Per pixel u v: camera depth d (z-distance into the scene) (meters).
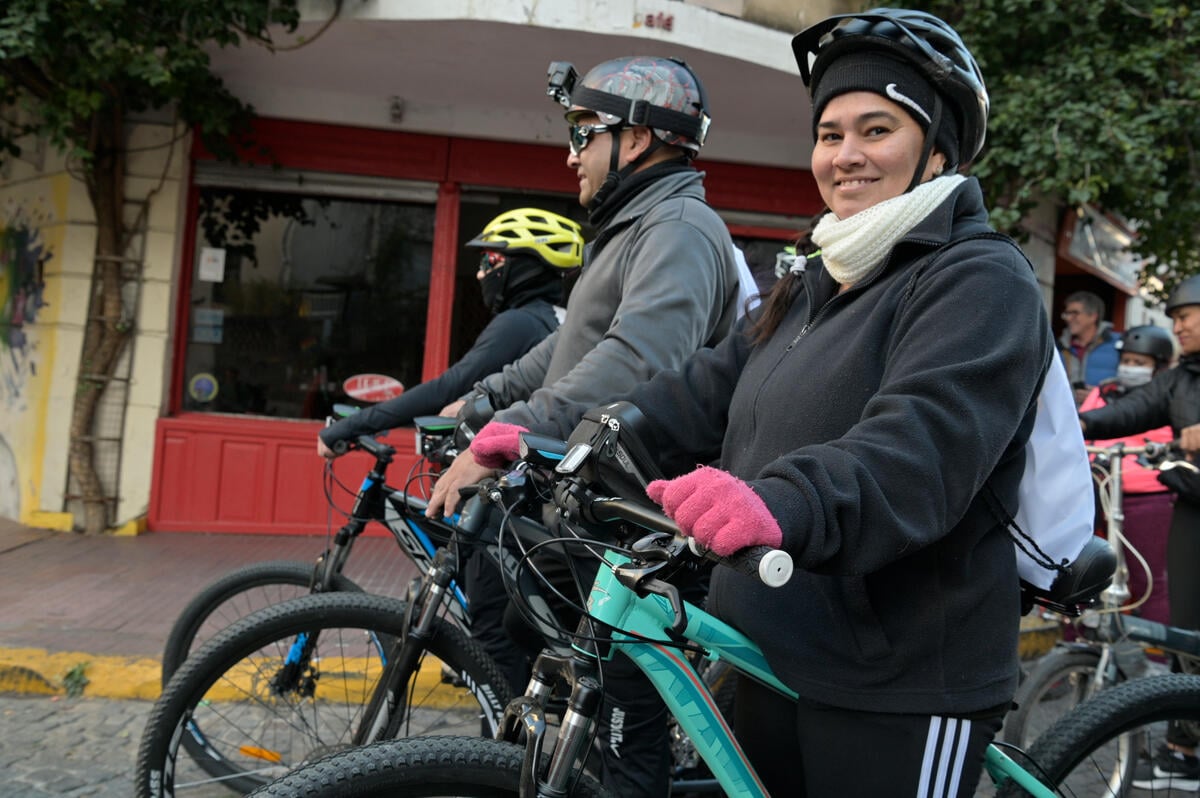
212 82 6.25
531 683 1.48
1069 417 1.50
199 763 2.33
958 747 1.39
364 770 1.34
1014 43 6.23
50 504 6.48
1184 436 3.07
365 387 6.96
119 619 4.50
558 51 5.89
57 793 2.84
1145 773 1.98
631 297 2.22
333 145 6.82
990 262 1.33
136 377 6.57
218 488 6.65
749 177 7.15
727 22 5.77
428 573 2.18
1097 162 5.76
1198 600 3.34
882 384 1.38
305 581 2.89
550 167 6.91
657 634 1.48
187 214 6.76
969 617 1.39
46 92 5.89
